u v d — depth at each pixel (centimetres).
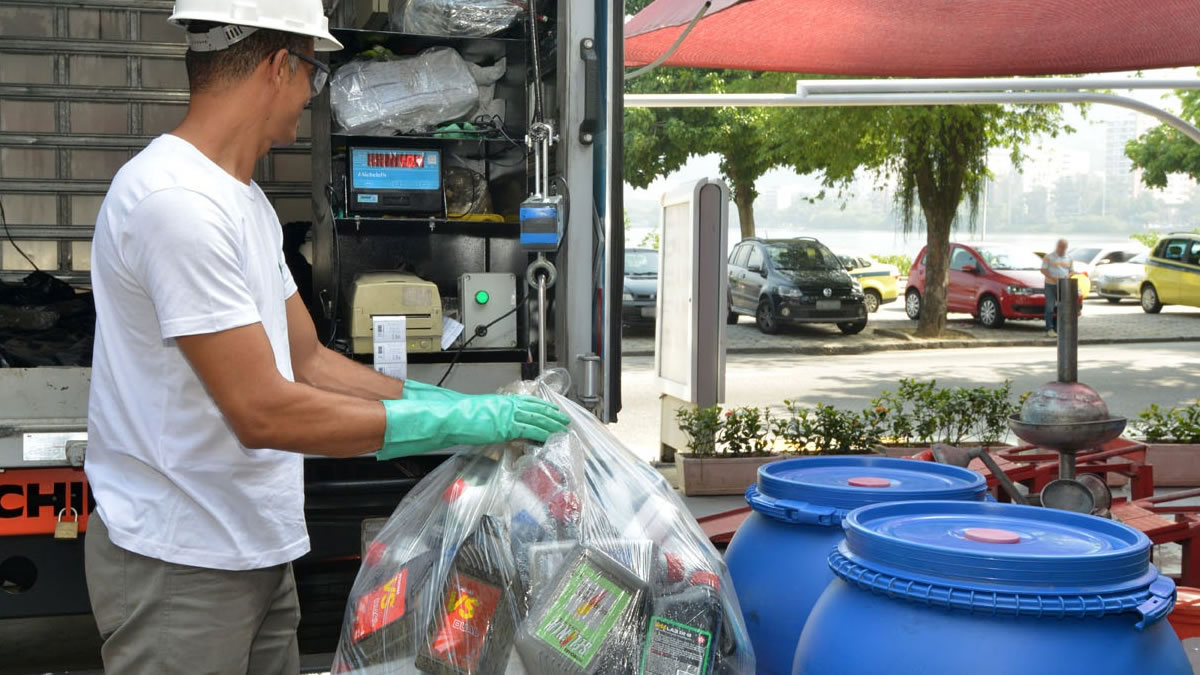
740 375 1605
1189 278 2491
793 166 2389
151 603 247
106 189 512
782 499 289
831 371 1655
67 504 370
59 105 505
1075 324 381
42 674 430
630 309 2088
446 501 259
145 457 246
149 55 511
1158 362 1734
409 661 247
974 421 926
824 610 235
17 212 506
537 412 256
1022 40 954
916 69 1098
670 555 254
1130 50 977
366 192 407
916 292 2377
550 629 235
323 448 238
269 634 277
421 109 410
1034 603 205
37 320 419
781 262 2125
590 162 380
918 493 280
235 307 231
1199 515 459
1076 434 374
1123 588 210
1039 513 252
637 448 1033
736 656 257
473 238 449
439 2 410
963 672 207
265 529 255
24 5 500
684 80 2403
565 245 380
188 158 238
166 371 242
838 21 902
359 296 388
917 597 214
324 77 264
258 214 256
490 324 409
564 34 377
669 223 939
